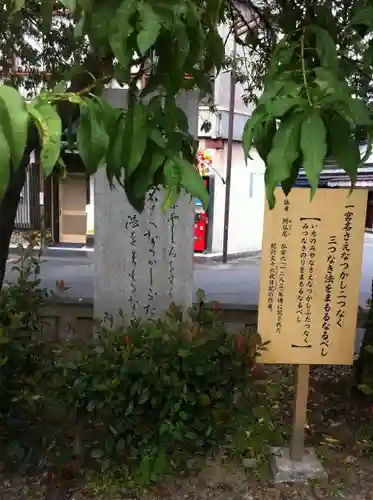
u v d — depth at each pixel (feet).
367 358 13.92
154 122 4.14
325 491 10.72
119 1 4.01
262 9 13.15
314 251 10.40
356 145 3.41
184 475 10.82
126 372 9.80
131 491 10.33
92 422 10.23
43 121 2.98
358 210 10.28
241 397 10.61
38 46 19.21
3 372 10.13
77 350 10.69
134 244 14.38
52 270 41.73
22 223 50.80
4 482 10.61
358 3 6.26
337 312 10.63
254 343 10.44
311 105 3.30
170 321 11.42
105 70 5.65
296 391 11.09
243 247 52.70
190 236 14.48
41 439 10.52
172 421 10.20
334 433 13.15
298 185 12.03
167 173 3.79
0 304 11.18
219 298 33.53
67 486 10.46
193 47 4.51
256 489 10.72
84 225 52.54
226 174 46.68
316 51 4.12
